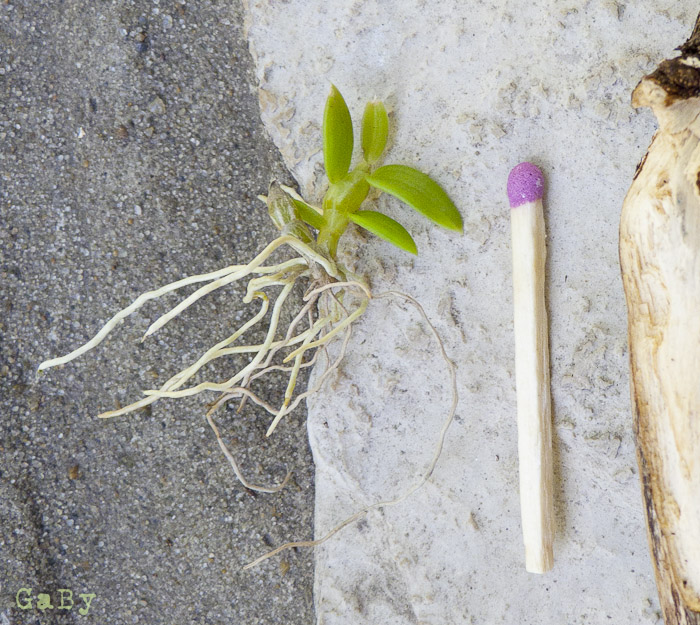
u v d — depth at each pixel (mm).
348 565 127
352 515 128
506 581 124
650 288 103
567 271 122
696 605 101
